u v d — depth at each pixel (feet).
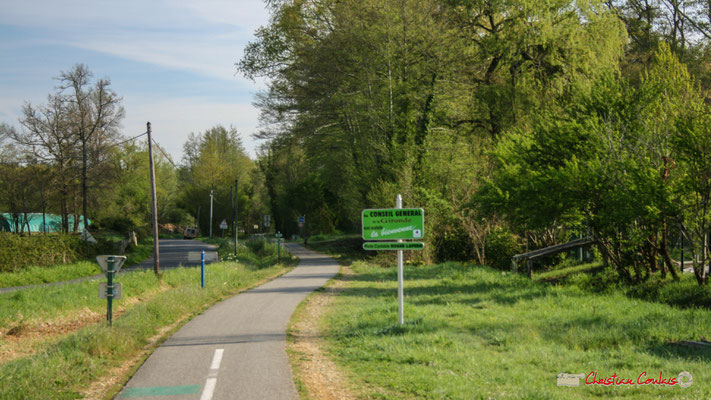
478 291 62.18
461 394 22.68
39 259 107.04
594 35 114.01
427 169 109.09
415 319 40.34
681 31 140.67
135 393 23.97
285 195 229.04
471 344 33.91
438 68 112.06
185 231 297.94
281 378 26.07
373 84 116.47
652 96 63.31
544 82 118.01
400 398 22.74
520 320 41.73
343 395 23.45
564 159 65.05
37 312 50.83
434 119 118.11
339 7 115.85
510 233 101.96
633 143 61.46
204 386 24.84
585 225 68.80
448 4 116.37
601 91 66.49
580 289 64.03
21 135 150.51
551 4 110.52
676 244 77.15
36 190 160.15
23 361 30.60
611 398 22.79
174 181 354.33
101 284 39.75
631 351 30.60
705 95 59.36
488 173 105.81
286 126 140.26
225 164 314.14
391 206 103.91
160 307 46.14
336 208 225.97
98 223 241.14
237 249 148.46
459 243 108.37
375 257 112.47
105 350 31.73
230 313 48.65
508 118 117.19
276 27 128.98
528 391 22.66
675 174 56.90
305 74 127.65
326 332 39.68
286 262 116.88
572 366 27.96
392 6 110.01
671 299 54.24
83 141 151.43
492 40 115.14
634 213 56.49
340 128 132.46
